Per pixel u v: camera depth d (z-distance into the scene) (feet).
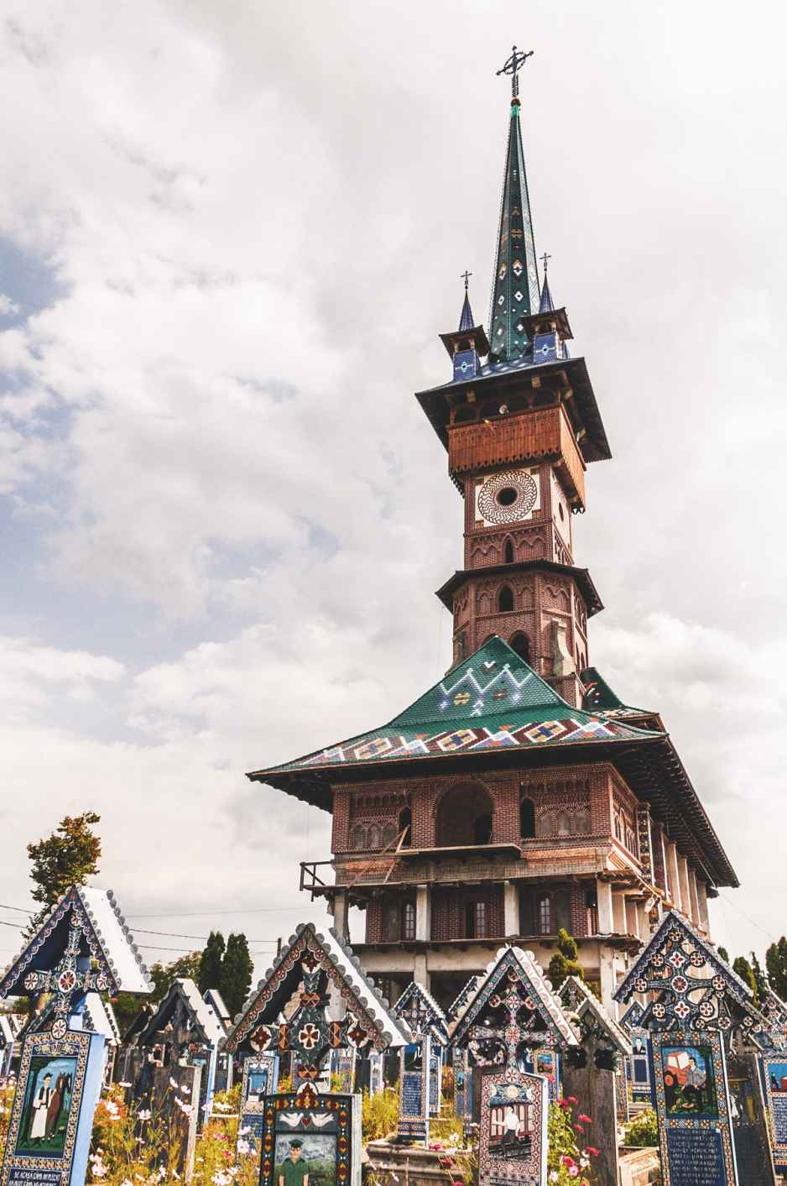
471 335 228.22
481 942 151.53
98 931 39.78
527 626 197.98
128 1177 41.22
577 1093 51.24
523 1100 41.45
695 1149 44.39
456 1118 66.44
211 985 200.85
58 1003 39.65
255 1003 42.24
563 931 137.18
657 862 191.62
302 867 167.32
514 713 172.45
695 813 194.90
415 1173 50.29
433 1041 83.20
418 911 158.92
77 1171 36.86
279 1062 60.08
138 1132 47.32
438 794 165.99
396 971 156.46
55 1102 37.99
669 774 168.45
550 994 45.06
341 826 170.40
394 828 167.43
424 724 178.09
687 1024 46.24
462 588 208.74
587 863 152.46
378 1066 80.94
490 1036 45.03
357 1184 35.86
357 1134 36.50
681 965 47.06
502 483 213.66
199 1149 47.50
